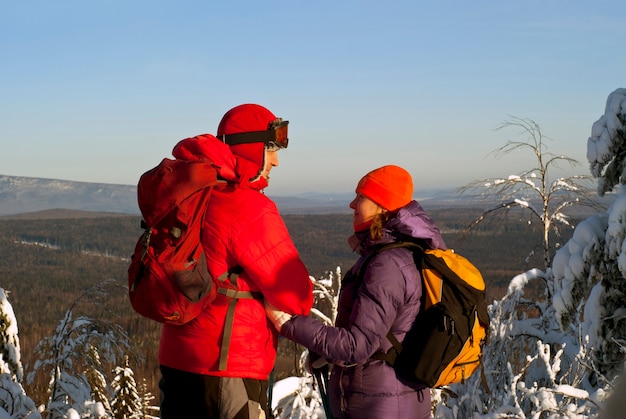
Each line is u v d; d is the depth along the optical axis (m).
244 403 2.53
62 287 78.69
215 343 2.52
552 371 4.36
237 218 2.49
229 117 2.66
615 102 7.41
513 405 3.97
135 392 11.52
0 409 4.02
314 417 4.42
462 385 4.49
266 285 2.49
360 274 2.72
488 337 2.79
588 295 7.35
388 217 2.76
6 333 4.38
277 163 2.78
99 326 6.29
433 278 2.61
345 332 2.58
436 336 2.56
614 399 3.63
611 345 6.88
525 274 7.31
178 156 2.64
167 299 2.39
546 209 8.02
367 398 2.67
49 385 5.80
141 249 2.46
